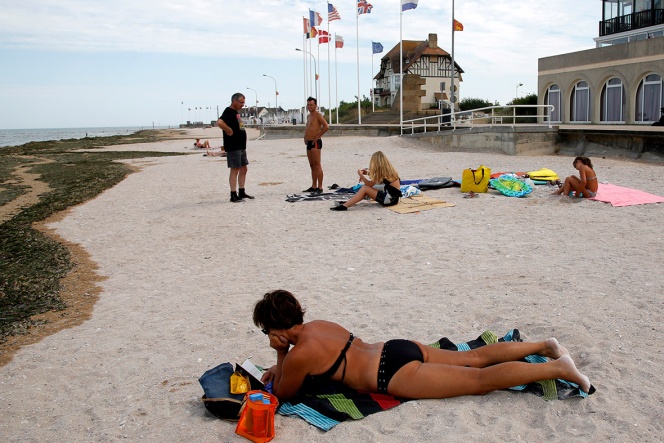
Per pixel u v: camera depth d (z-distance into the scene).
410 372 4.14
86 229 12.12
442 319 5.90
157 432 4.08
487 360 4.32
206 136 75.69
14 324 6.73
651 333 5.11
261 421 3.84
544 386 4.11
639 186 13.42
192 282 8.07
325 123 14.41
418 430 3.81
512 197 12.45
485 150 25.36
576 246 8.49
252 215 12.23
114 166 26.94
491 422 3.87
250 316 6.50
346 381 4.23
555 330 5.30
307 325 4.31
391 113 62.91
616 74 29.44
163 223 12.13
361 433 3.85
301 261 8.76
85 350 5.82
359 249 9.16
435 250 8.77
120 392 4.81
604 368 4.49
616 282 6.59
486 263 7.92
